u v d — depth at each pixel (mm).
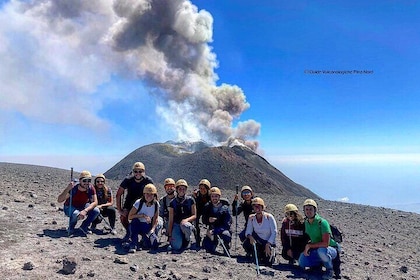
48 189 20781
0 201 15148
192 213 12047
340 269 11117
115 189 25094
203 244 12297
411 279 11273
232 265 10477
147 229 11375
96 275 8258
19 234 10719
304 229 11266
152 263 9805
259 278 9547
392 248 16109
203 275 9172
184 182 11984
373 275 11188
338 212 26766
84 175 12312
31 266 8102
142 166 12203
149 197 11320
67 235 11484
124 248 10906
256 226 11656
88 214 12289
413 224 24062
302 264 10797
